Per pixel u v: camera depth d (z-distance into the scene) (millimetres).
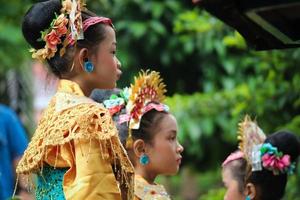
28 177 7895
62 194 7551
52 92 8352
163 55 19219
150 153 9445
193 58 19375
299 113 14250
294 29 7586
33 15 8039
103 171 7391
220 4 6820
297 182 13930
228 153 18781
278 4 6758
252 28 7312
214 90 18562
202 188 22406
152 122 9453
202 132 16875
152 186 9328
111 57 7984
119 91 10047
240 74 18047
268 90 14250
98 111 7551
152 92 9602
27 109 19438
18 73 19281
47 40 7887
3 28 18250
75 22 7840
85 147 7414
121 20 19156
